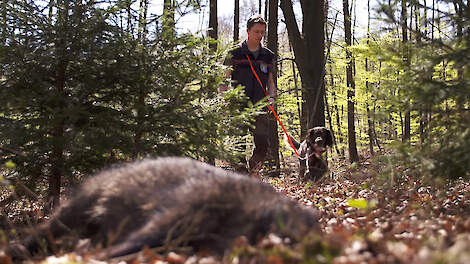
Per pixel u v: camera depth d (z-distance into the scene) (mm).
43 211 6047
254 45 8406
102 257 3299
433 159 4621
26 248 4242
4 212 6191
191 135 6008
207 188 3447
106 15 6035
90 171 5914
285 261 2857
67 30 5867
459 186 7043
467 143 4477
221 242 3184
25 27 5867
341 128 31719
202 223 3234
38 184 6312
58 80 5988
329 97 29844
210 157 6195
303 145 11258
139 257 3133
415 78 4820
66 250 3996
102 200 4047
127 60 5953
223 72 6504
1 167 5664
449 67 5152
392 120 16781
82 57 5926
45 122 5676
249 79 8336
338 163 12453
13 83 5773
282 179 11398
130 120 6047
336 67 27312
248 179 3859
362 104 22922
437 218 4828
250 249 2984
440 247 3053
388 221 4562
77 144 5637
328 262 2801
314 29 12953
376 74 21234
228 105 6352
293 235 3125
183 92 6055
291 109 26188
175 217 3322
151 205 3588
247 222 3213
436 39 4797
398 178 5156
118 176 4137
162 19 6121
